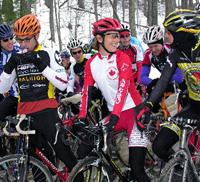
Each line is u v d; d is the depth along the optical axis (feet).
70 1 86.33
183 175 9.42
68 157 11.15
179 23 9.54
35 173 11.09
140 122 10.04
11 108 12.62
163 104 12.68
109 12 88.38
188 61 9.70
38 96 10.93
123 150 11.16
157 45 13.69
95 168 10.24
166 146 10.07
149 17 77.41
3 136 12.81
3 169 10.52
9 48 13.03
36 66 10.57
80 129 10.43
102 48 10.32
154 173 12.17
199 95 9.80
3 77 10.93
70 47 17.22
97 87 10.85
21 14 46.16
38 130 11.10
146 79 14.47
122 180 10.83
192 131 9.99
